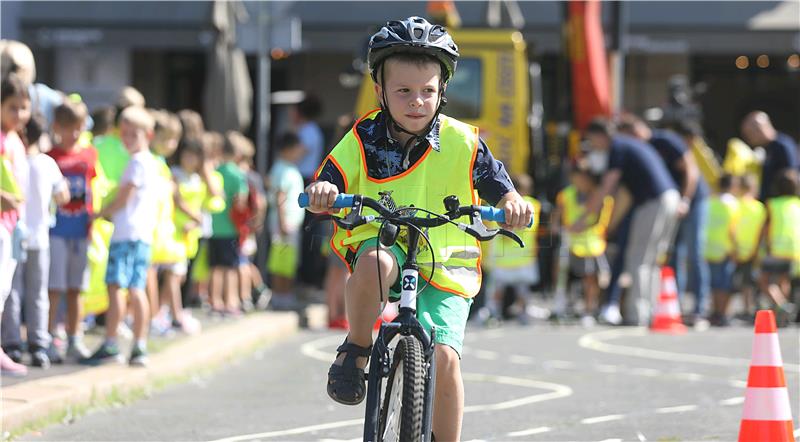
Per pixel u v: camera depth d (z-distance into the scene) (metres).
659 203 42.12
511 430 21.39
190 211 34.44
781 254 44.38
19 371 24.75
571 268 45.22
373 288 14.38
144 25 57.28
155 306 33.50
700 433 21.03
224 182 40.22
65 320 29.89
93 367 26.38
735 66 71.44
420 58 14.87
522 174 43.44
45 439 20.16
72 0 58.03
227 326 36.22
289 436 20.73
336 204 14.30
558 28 57.88
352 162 15.26
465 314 14.96
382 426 14.12
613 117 49.84
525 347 35.41
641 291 42.78
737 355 33.47
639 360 32.22
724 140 71.62
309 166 48.38
